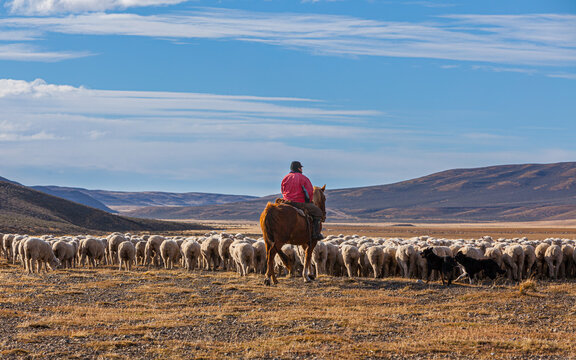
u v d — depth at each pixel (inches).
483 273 1049.5
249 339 541.6
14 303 699.4
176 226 6392.7
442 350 505.7
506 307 718.5
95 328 569.0
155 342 519.5
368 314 664.4
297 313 660.7
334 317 634.8
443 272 963.3
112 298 754.8
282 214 821.9
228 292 812.6
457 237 4645.7
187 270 1233.4
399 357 486.0
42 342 510.0
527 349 505.7
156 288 842.8
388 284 922.1
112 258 1433.3
